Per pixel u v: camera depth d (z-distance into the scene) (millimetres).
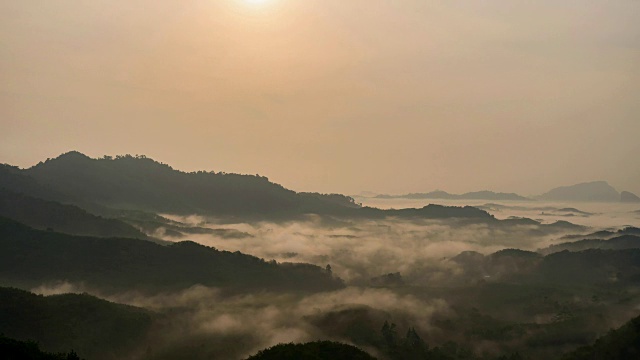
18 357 85625
